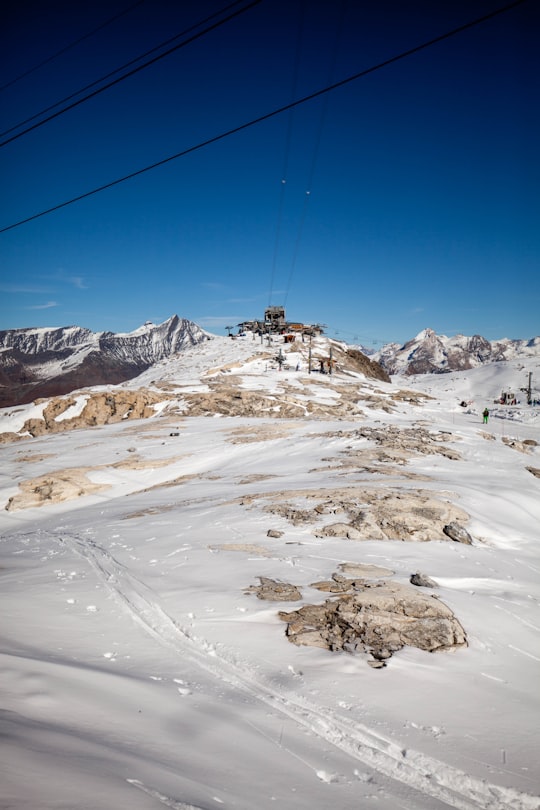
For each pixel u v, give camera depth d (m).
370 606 11.63
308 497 24.28
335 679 8.60
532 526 23.45
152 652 9.27
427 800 5.55
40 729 5.30
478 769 6.28
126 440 53.88
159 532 20.50
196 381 97.88
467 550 18.41
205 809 4.22
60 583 13.52
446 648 10.24
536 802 5.71
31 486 38.94
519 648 10.68
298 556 16.17
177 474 41.56
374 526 19.62
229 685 8.20
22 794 3.61
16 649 8.34
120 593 12.62
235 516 22.09
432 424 58.22
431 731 7.14
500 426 72.69
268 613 11.40
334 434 48.00
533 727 7.48
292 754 6.15
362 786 5.62
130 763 4.90
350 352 152.38
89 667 8.05
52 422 73.88
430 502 22.67
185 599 12.20
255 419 64.69
